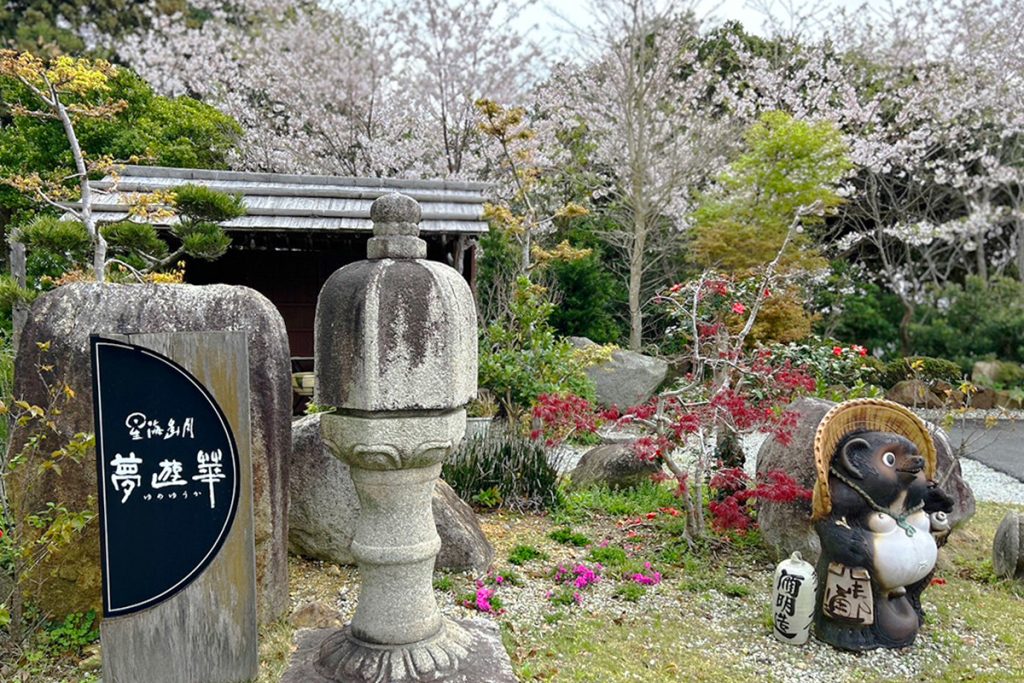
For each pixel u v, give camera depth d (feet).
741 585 14.16
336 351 8.62
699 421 15.42
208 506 9.30
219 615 9.41
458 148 44.52
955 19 44.60
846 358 30.96
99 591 11.73
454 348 8.67
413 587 9.27
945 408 24.68
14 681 10.25
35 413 10.51
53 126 31.07
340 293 8.63
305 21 45.60
